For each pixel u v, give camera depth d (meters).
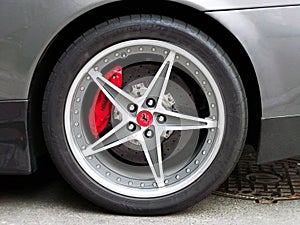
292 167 2.41
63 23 1.71
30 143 1.83
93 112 1.86
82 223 1.85
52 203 2.03
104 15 1.77
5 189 2.18
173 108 1.87
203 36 1.76
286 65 1.74
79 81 1.80
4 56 1.73
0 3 1.71
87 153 1.87
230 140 1.81
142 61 1.83
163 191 1.87
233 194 2.10
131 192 1.88
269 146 1.82
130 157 1.92
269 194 2.10
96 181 1.88
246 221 1.86
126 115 1.86
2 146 1.81
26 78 1.75
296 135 1.81
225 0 1.71
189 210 1.96
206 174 1.85
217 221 1.86
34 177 2.32
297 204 2.01
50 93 1.80
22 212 1.95
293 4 1.71
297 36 1.72
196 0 1.71
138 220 1.87
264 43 1.73
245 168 2.39
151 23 1.75
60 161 1.85
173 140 1.90
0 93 1.77
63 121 1.82
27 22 1.71
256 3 1.71
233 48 1.80
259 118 1.80
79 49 1.77
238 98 1.79
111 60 1.80
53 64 1.84
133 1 1.73
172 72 1.85
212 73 1.78
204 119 1.84
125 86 1.85
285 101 1.77
